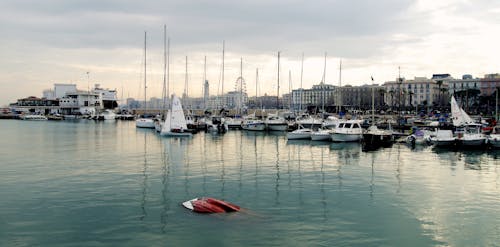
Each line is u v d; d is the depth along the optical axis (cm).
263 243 2056
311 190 3195
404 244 2061
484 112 16788
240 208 2653
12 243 2034
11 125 12781
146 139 7662
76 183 3397
